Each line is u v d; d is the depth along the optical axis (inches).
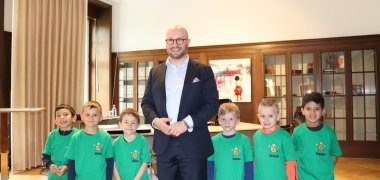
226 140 88.2
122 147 94.7
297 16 228.8
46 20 196.1
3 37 174.6
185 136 75.5
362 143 212.2
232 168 85.8
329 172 89.9
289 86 224.8
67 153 92.0
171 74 79.7
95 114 92.8
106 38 261.6
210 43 247.8
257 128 136.0
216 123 156.6
